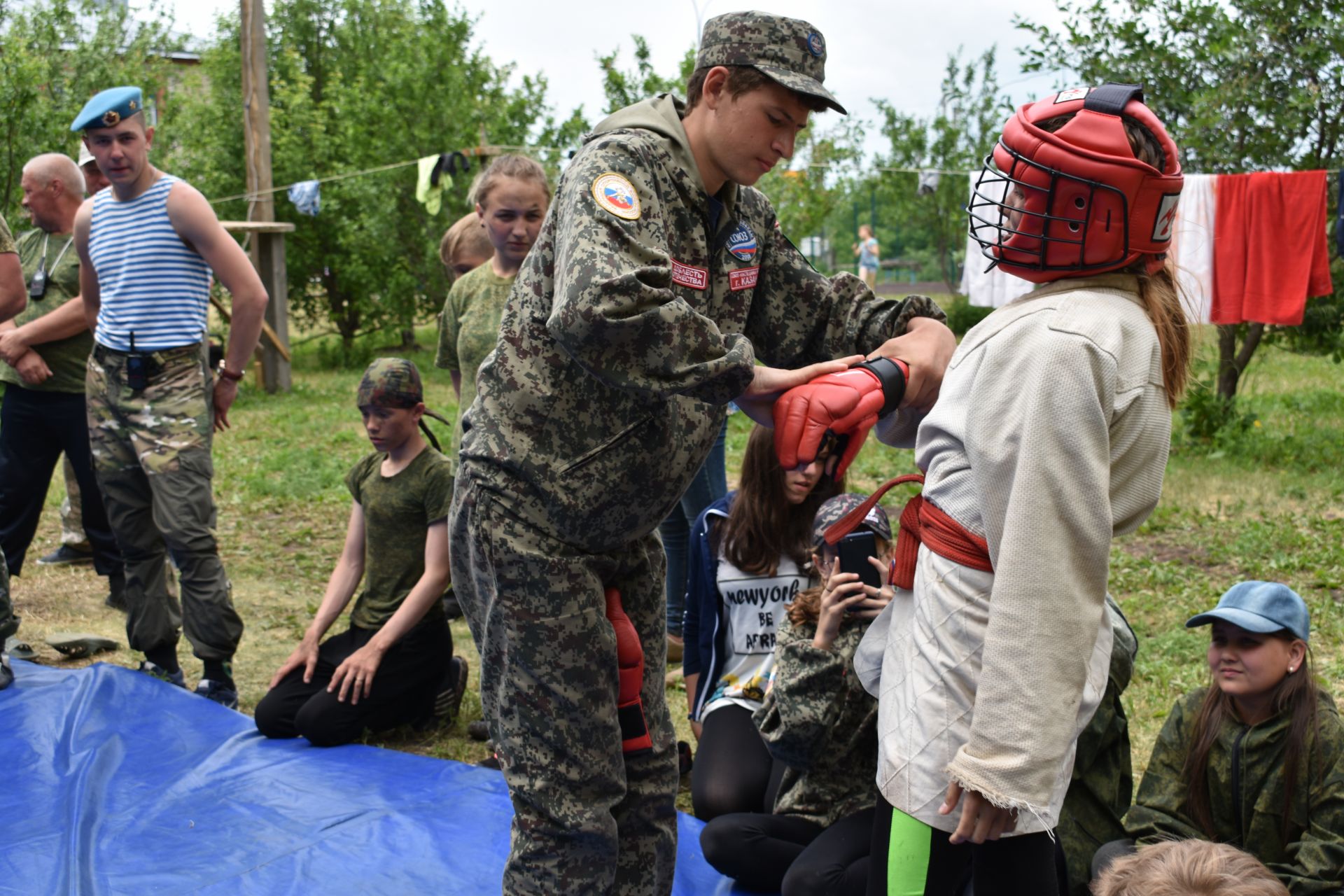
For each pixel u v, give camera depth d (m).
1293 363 13.60
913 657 1.85
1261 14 8.72
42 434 4.89
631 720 2.10
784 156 1.94
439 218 14.79
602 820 2.03
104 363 4.16
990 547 1.72
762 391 1.86
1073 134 1.72
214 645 4.22
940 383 2.04
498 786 3.46
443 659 4.10
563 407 1.89
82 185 5.27
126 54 14.02
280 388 12.85
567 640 1.96
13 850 3.03
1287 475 7.96
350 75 16.45
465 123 14.68
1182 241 7.38
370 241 14.62
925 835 1.79
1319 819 2.60
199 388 4.17
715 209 2.02
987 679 1.65
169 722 3.93
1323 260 7.20
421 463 4.05
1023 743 1.62
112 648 4.96
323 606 4.15
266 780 3.50
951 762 1.68
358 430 10.42
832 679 2.89
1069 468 1.64
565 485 1.90
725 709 3.41
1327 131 8.63
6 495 4.91
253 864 2.98
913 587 1.90
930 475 1.86
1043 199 1.75
